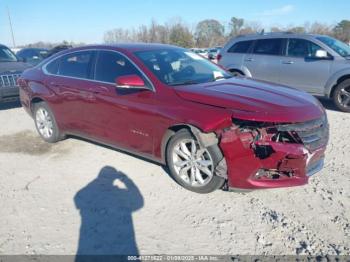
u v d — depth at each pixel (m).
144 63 4.27
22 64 9.01
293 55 8.16
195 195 3.80
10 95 8.12
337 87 7.57
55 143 5.71
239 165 3.41
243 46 9.09
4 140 6.00
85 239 3.11
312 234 3.07
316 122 3.49
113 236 3.14
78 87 4.87
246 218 3.34
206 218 3.37
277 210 3.46
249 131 3.36
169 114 3.78
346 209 3.44
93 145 5.50
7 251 2.96
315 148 3.49
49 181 4.27
